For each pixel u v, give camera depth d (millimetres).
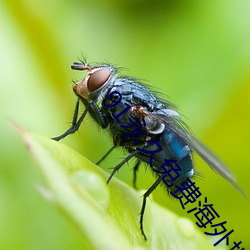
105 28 99
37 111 93
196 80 96
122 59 99
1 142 89
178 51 98
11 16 95
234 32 98
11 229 86
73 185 71
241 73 96
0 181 87
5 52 94
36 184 70
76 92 89
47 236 86
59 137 88
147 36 100
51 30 96
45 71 95
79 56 97
